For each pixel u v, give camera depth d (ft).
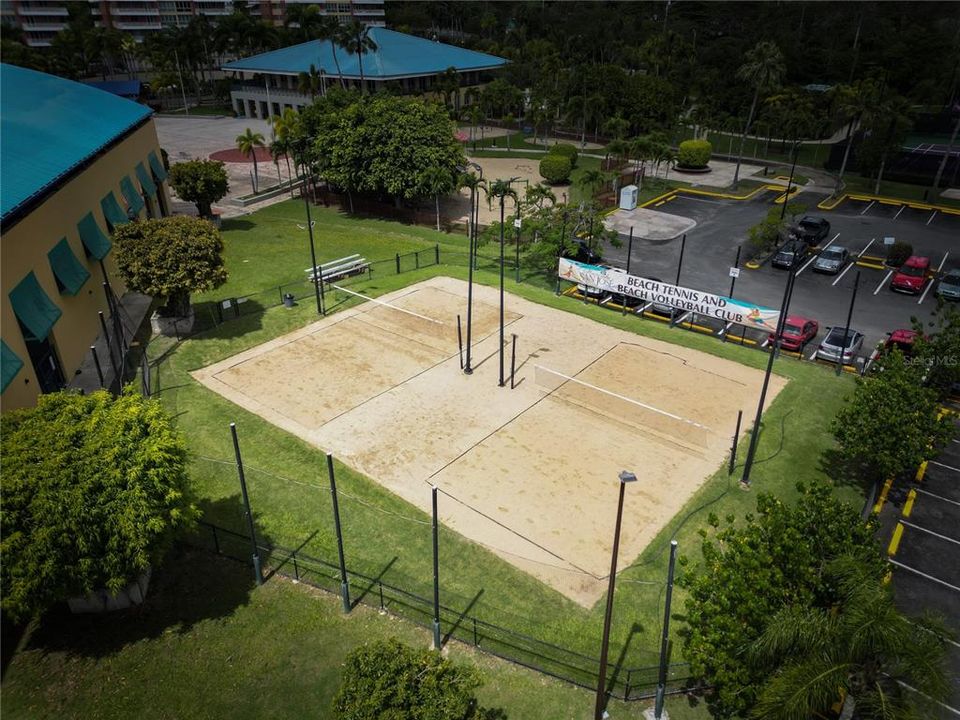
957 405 107.14
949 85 352.28
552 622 68.49
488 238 155.63
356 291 148.36
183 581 72.13
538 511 84.33
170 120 361.71
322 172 198.29
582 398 108.58
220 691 60.64
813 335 130.82
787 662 48.91
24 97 142.61
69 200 116.26
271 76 352.28
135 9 546.26
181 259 117.08
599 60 432.25
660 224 200.95
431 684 47.42
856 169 263.90
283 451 94.38
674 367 118.52
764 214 210.79
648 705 59.93
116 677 61.72
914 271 153.79
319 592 71.26
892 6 428.97
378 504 84.79
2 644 64.80
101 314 103.60
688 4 492.95
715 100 340.80
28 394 92.53
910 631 45.55
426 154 185.57
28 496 57.36
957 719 59.57
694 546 79.00
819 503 57.77
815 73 385.09
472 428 100.78
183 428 98.58
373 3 569.64
